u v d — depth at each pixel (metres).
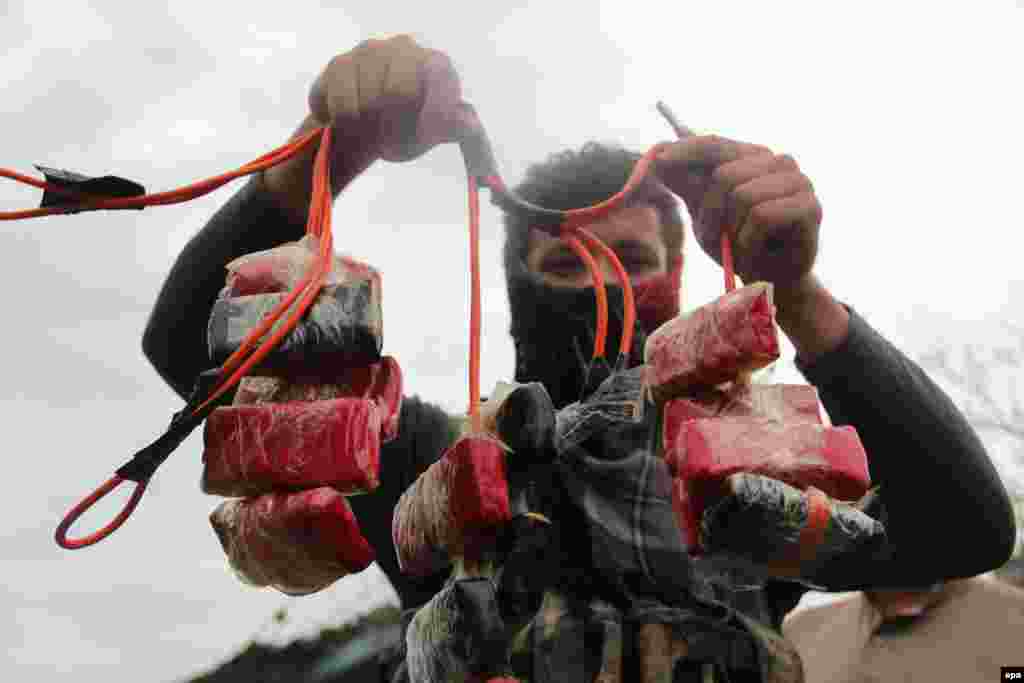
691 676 1.88
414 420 2.41
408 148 1.97
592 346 2.27
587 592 1.90
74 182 1.79
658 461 2.00
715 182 1.99
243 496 1.78
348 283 1.77
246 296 1.78
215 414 1.75
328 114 2.01
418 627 1.75
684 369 1.81
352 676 4.54
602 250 2.00
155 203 1.83
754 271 2.04
